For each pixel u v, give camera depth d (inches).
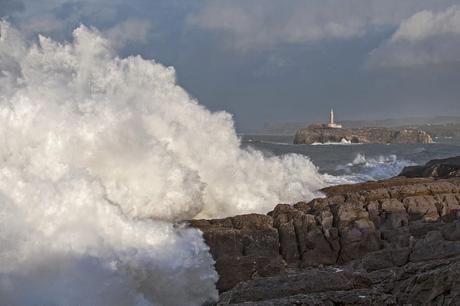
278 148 4896.7
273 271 941.2
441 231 992.9
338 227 1061.1
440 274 729.0
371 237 1040.2
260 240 1016.2
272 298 762.8
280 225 1055.0
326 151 4621.1
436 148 5216.5
